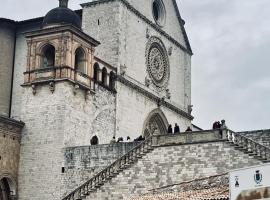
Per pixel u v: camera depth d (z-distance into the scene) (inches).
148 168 2041.1
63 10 2444.6
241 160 1919.3
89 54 2439.7
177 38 3255.4
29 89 2367.1
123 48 2706.7
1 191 2282.2
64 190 2218.3
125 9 2760.8
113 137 2390.5
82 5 2790.4
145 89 2849.4
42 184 2258.9
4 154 2252.7
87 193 2082.9
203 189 1785.2
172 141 2033.7
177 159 2010.3
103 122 2490.2
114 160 2177.7
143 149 2069.4
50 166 2262.6
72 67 2332.7
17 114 2642.7
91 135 2400.3
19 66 2711.6
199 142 1994.3
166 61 3093.0
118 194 2050.9
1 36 2723.9
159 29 3053.6
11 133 2295.8
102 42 2704.2
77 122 2330.2
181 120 3166.8
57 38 2352.4
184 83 3267.7
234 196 1214.3
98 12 2748.5
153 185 2017.7
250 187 1191.6
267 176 1167.6
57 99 2299.5
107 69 2571.4
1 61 2694.4
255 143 1910.7
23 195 2281.0
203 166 1967.3
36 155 2294.5
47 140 2287.2
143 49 2888.8
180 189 1897.1
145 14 2942.9
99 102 2477.9
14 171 2292.1
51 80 2314.2
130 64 2755.9
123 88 2659.9
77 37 2380.7
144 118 2807.6
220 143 1964.8
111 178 2075.5
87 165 2209.6
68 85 2304.4
